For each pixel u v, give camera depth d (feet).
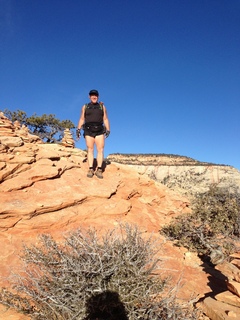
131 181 27.30
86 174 25.63
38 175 21.83
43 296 10.89
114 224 21.06
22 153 23.29
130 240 12.01
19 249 16.21
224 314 11.55
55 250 12.17
